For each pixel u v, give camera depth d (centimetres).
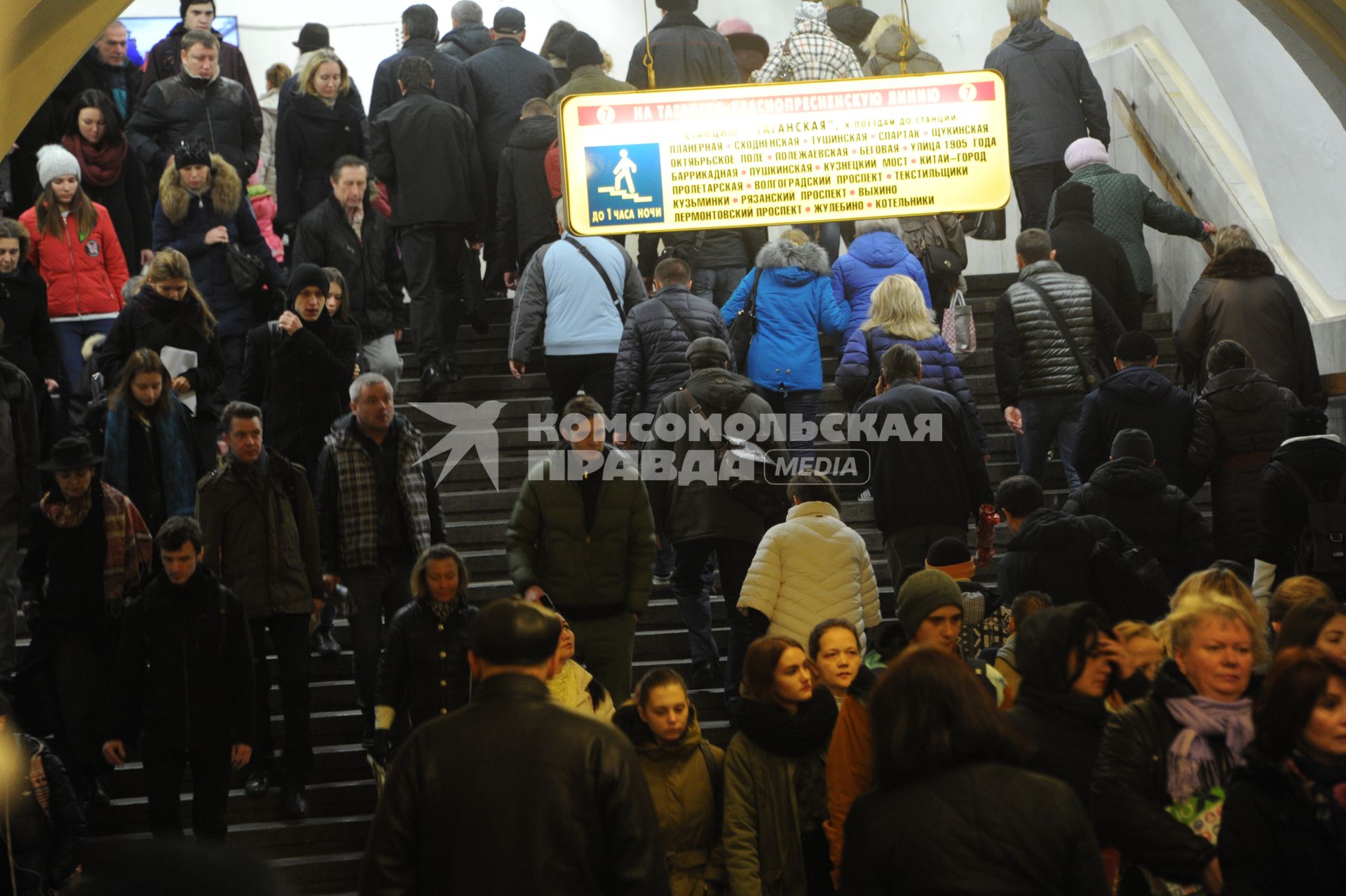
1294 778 1016
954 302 2611
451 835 939
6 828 1427
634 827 954
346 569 2033
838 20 3531
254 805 1978
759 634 1844
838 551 1841
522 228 2895
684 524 2008
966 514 2044
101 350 2320
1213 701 1085
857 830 862
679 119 1716
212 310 2616
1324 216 2539
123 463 2152
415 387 2819
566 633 1658
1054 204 2555
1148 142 3075
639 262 3012
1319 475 1878
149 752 1830
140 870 461
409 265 2773
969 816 834
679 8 2867
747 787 1419
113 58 3238
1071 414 2359
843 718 1380
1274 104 2644
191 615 1841
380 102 3012
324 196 2953
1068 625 1111
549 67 3212
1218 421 2086
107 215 2730
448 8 4316
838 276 2561
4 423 2008
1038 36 2948
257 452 2009
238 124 3109
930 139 1730
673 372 2306
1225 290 2305
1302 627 1226
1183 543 1875
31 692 1984
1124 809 1038
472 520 2512
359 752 2047
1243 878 1018
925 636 1436
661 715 1430
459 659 1825
